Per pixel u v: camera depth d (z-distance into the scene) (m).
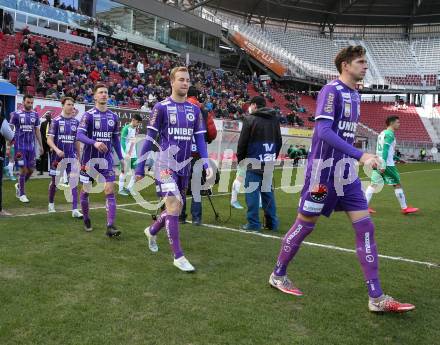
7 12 22.23
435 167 27.81
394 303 3.23
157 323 2.94
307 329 2.95
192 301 3.36
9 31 21.42
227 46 39.16
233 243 5.36
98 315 3.03
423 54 45.34
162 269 4.13
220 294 3.53
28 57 18.02
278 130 6.46
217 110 24.44
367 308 3.36
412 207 9.27
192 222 6.62
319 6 45.59
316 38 47.22
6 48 19.69
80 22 26.06
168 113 4.24
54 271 3.93
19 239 5.00
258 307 3.29
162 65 27.62
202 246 5.13
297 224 3.56
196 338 2.75
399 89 42.53
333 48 46.88
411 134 39.97
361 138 33.44
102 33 27.34
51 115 12.57
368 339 2.83
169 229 4.17
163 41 32.16
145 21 30.59
